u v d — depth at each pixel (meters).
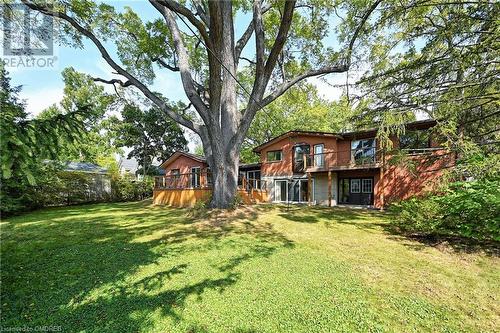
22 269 4.27
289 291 3.49
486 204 5.07
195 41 11.90
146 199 20.56
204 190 12.64
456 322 2.84
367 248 5.54
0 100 2.75
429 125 9.54
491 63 5.25
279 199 18.61
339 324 2.77
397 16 6.34
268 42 11.38
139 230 7.32
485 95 5.48
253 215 9.13
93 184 18.42
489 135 6.02
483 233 5.22
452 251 5.32
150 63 12.20
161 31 11.23
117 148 29.17
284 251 5.27
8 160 2.40
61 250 5.34
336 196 16.02
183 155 21.44
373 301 3.24
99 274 4.07
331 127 24.00
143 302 3.21
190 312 2.99
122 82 10.69
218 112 9.03
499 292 3.54
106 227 7.86
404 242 6.05
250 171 21.55
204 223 7.92
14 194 10.90
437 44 5.72
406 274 4.11
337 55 9.12
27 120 2.84
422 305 3.16
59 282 3.78
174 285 3.68
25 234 6.94
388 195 13.45
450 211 5.68
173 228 7.46
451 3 5.30
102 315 2.92
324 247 5.60
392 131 6.43
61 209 13.61
